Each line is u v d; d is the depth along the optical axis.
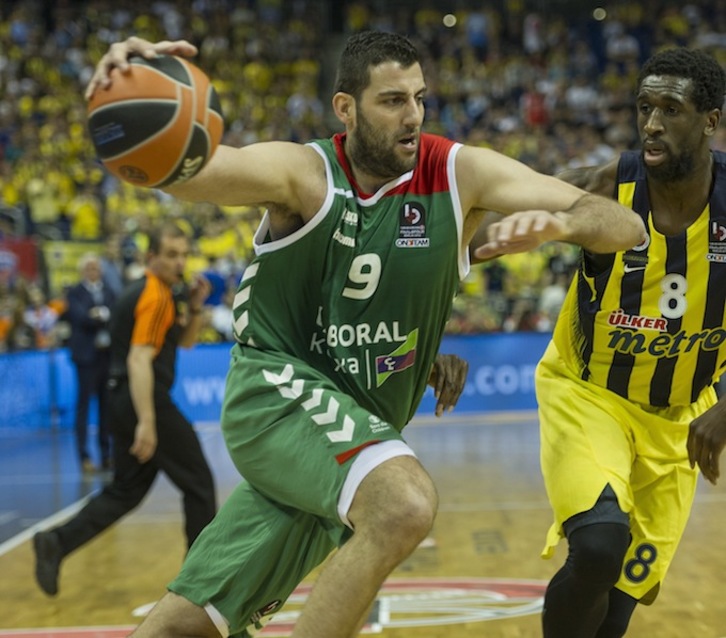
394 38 3.39
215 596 3.66
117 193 20.78
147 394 6.13
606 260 4.10
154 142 2.92
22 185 21.41
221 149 3.20
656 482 4.30
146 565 7.52
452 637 5.28
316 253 3.48
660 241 4.05
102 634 5.66
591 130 23.81
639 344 4.16
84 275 12.61
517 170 3.42
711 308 4.10
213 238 19.47
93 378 12.56
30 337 17.30
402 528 3.04
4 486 11.67
